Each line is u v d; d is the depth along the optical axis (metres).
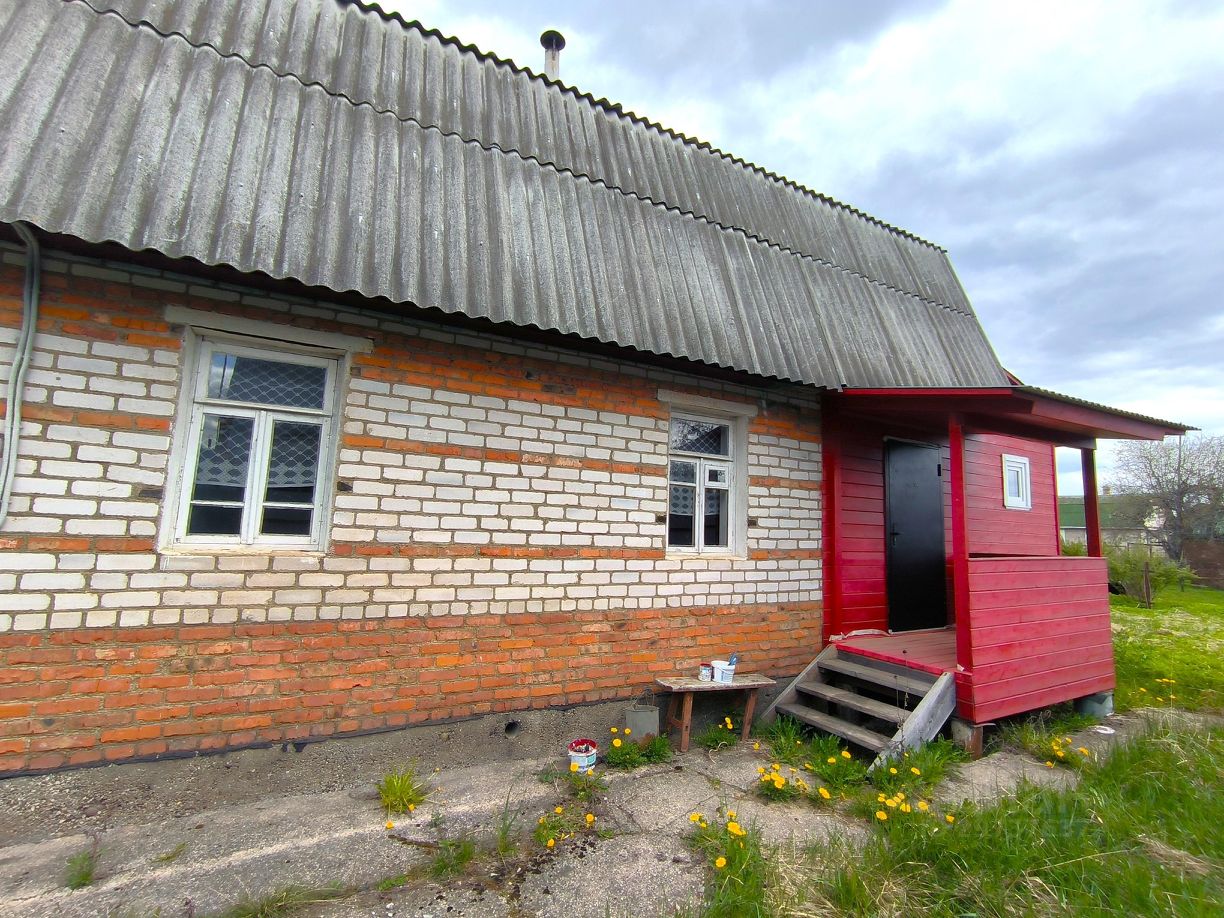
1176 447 32.12
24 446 3.32
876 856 3.21
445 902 2.89
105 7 4.04
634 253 5.47
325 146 4.36
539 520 4.72
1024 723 5.55
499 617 4.51
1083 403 5.21
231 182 3.79
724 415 5.91
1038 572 5.67
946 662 5.26
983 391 4.85
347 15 5.31
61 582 3.35
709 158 7.34
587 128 6.26
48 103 3.49
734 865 3.13
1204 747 4.70
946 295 8.95
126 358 3.58
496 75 5.94
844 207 8.66
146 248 3.26
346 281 3.79
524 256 4.72
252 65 4.43
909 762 4.42
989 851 3.21
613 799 4.00
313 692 3.88
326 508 4.09
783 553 5.99
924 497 7.35
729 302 5.84
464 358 4.53
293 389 4.15
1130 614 13.36
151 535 3.56
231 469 3.94
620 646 5.01
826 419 6.42
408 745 4.14
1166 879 2.99
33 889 2.78
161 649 3.53
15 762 3.21
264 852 3.16
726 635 5.57
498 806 3.78
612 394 5.14
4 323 3.33
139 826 3.35
